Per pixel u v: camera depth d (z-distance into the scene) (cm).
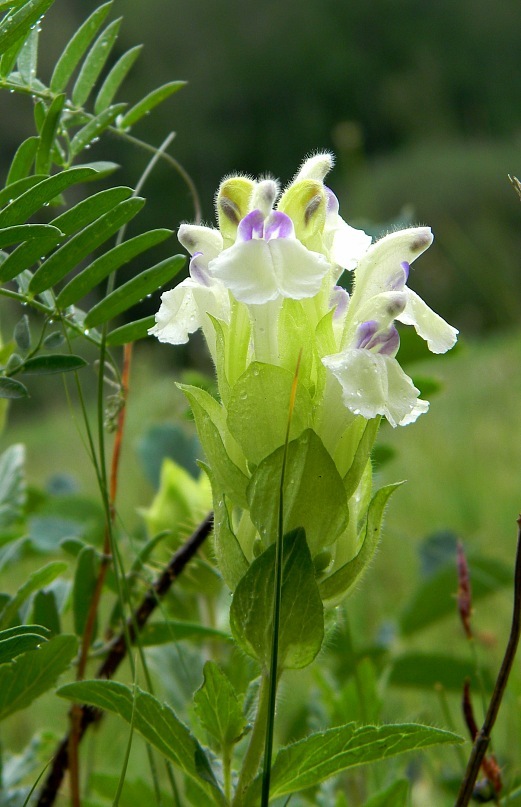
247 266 20
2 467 32
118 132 27
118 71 26
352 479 21
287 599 21
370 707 30
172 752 22
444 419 95
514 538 62
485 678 32
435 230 250
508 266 90
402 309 21
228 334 22
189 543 28
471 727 25
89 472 99
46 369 23
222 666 31
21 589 25
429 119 327
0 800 28
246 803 22
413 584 53
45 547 36
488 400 102
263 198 21
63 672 24
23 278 24
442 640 45
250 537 22
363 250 22
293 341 21
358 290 22
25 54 25
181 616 32
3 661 21
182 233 22
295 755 21
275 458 21
